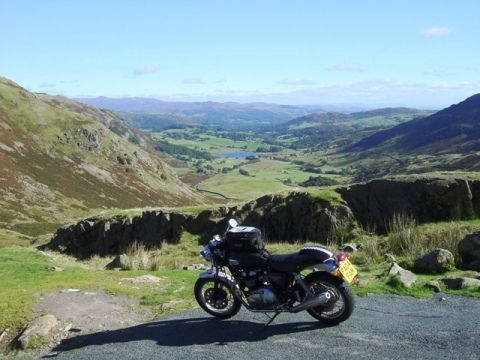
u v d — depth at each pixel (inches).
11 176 5600.4
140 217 1048.2
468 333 294.4
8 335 360.8
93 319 375.2
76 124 7849.4
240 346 305.6
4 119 6983.3
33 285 486.6
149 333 342.6
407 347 281.7
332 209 797.2
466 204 710.5
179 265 685.9
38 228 4635.8
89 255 1079.6
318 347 292.8
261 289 328.5
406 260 484.7
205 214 968.9
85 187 6456.7
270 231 871.1
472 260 466.9
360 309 349.7
